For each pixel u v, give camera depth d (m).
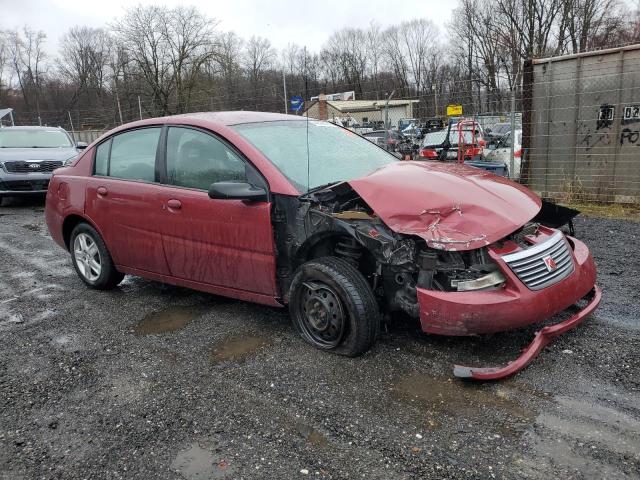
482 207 3.21
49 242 7.67
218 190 3.53
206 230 4.03
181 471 2.52
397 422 2.78
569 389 2.99
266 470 2.48
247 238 3.80
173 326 4.25
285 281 3.77
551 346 3.49
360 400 3.01
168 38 38.12
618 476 2.30
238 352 3.71
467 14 58.09
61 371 3.59
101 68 59.22
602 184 9.10
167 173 4.35
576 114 9.15
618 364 3.23
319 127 4.72
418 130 20.34
